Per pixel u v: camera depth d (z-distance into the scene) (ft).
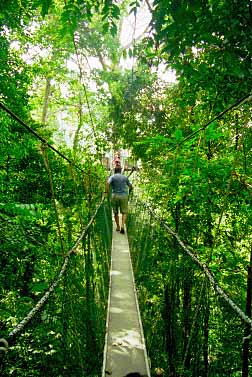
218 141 9.57
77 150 28.17
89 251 9.11
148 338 8.52
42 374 5.50
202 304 5.56
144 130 21.68
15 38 22.48
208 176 8.41
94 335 7.79
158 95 21.57
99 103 29.78
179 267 7.46
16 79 18.34
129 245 18.20
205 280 5.37
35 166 19.98
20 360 5.44
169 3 5.24
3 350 3.14
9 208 10.19
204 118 9.57
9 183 17.29
